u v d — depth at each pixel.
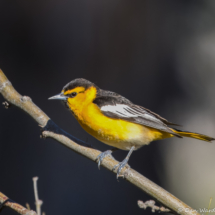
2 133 11.48
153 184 6.41
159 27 12.01
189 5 12.09
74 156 11.45
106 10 12.09
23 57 12.20
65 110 11.97
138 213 11.16
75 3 12.23
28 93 12.09
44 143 11.50
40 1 12.27
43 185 11.23
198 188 12.21
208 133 12.19
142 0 11.96
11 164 11.32
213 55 12.13
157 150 11.88
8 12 12.21
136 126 8.31
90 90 8.25
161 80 11.95
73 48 12.23
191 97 12.15
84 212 11.12
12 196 11.14
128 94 11.90
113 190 11.30
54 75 12.21
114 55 12.06
